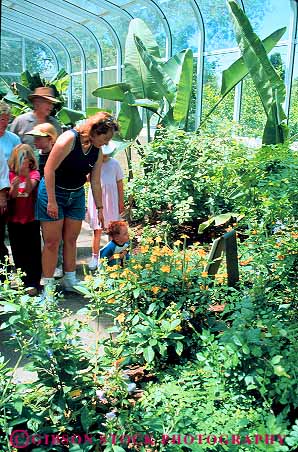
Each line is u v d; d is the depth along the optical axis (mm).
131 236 4047
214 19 8531
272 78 5512
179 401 2350
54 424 2277
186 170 5922
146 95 7609
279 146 3518
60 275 4848
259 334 2424
